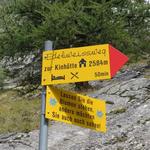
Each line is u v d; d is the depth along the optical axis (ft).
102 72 14.67
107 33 60.85
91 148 36.45
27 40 63.52
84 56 14.99
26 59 72.28
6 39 65.67
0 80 73.36
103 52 14.79
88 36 61.52
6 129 45.32
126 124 40.16
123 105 47.14
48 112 15.02
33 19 67.62
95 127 16.11
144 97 47.91
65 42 61.31
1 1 68.54
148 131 37.14
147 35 68.18
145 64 74.74
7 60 71.46
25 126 45.96
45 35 59.47
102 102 16.56
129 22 67.77
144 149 33.71
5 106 56.85
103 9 59.67
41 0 64.69
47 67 15.52
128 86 53.57
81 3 59.00
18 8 66.33
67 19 57.98
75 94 15.85
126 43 63.93
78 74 14.97
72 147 37.76
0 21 66.90
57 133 42.27
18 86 73.26
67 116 15.44
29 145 39.65
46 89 15.23
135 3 66.13
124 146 35.24
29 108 54.08
